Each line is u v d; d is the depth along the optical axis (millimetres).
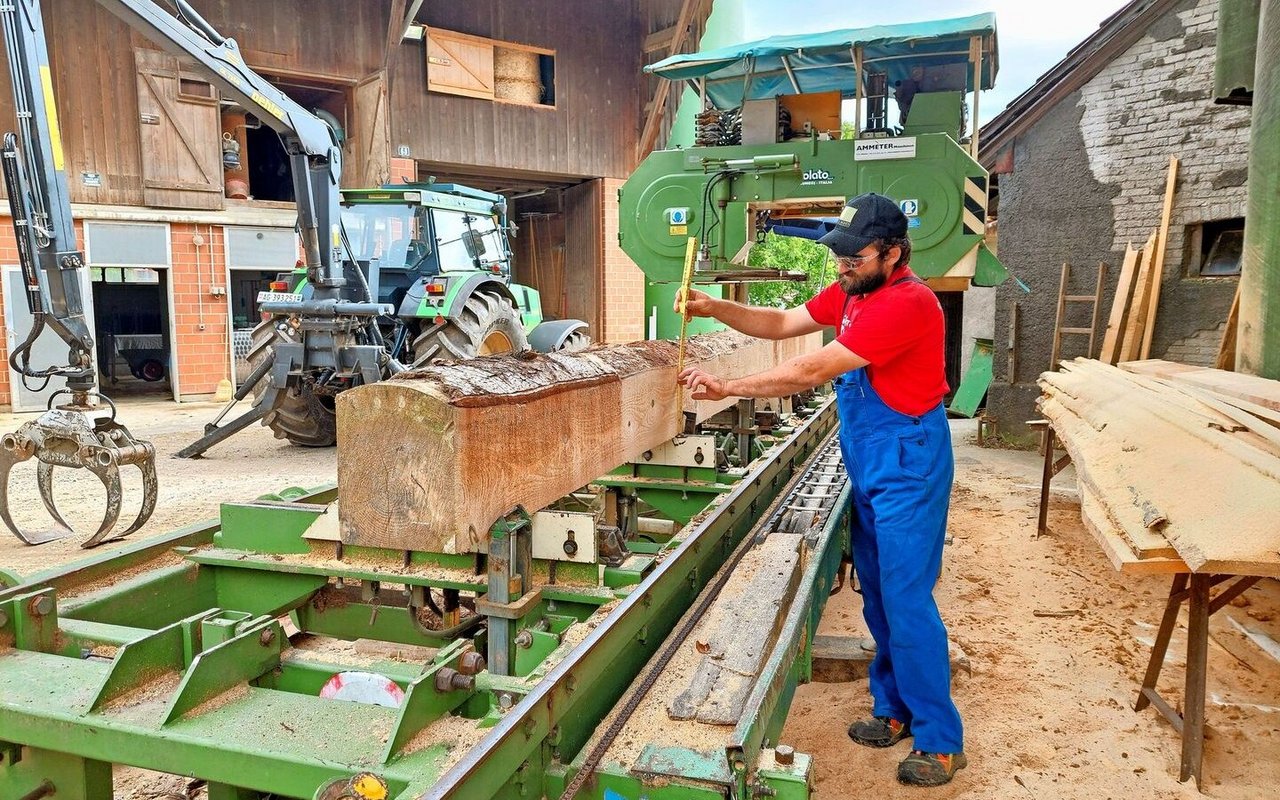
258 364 7949
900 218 2646
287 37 12328
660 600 2445
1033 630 4086
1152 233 7742
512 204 17828
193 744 1741
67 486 6586
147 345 13453
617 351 3408
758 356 5223
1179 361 7723
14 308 10391
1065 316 8492
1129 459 3424
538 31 14281
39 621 2201
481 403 2268
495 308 8133
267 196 15461
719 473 3939
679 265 6344
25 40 4633
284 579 2693
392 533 2305
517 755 1604
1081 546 5457
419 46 13195
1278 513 2400
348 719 1835
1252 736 3053
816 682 3547
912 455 2631
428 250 8312
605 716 2092
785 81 7254
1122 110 7969
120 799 2520
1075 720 3191
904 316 2547
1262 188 4801
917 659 2680
